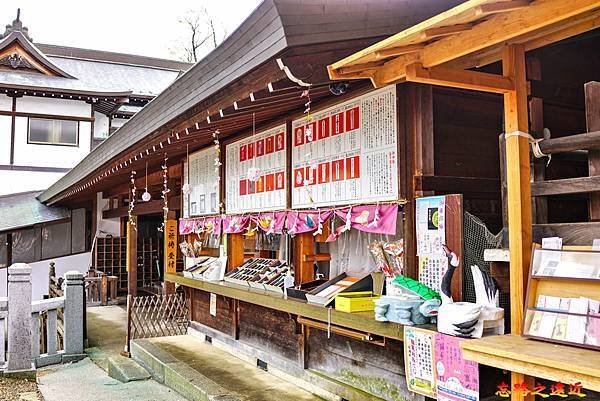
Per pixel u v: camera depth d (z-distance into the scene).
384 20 3.26
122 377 6.16
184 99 4.50
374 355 4.05
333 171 4.56
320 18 2.97
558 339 2.47
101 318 11.09
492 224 4.10
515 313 2.78
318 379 4.65
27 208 15.30
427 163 3.81
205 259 7.48
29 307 7.11
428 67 2.77
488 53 3.06
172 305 8.42
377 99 4.05
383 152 3.99
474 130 4.09
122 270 15.53
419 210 3.76
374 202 4.06
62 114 17.55
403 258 3.84
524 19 2.33
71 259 15.73
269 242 6.56
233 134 6.47
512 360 2.37
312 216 4.80
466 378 2.89
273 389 4.89
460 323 2.91
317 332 4.80
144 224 16.06
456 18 2.36
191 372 5.43
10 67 17.91
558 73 4.44
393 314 3.41
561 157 4.15
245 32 3.23
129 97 18.47
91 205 15.83
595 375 2.04
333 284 4.48
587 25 2.67
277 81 3.40
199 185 7.60
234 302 6.37
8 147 16.81
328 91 4.27
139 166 8.65
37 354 7.29
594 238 2.83
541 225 3.09
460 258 3.38
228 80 3.62
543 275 2.65
